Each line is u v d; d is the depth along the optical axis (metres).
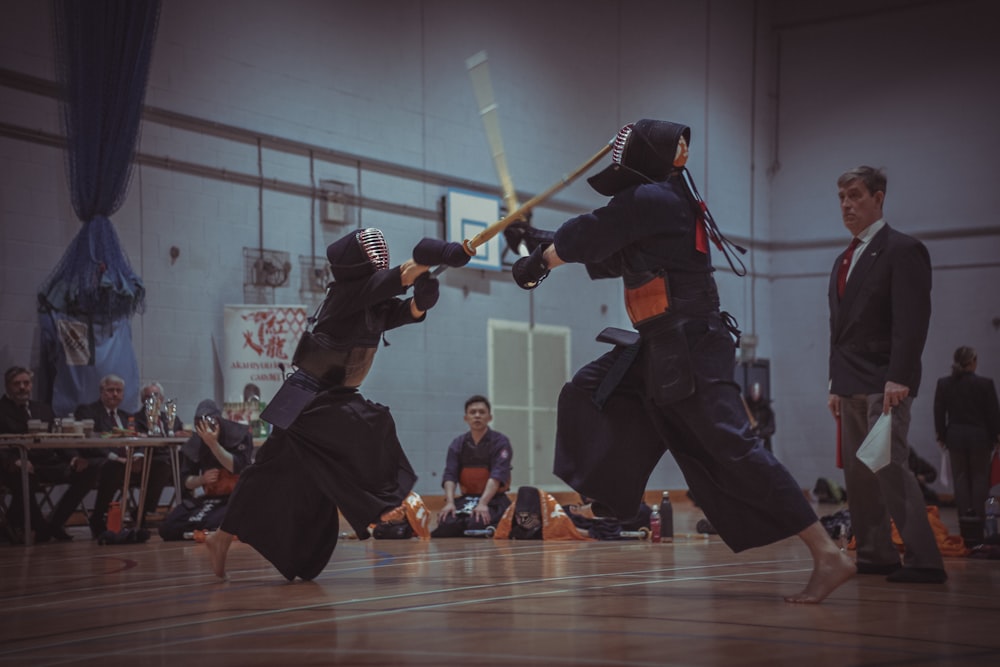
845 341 4.70
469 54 14.48
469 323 14.24
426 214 13.77
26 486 7.89
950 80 17.44
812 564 5.34
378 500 4.32
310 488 4.52
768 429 15.75
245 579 4.75
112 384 9.41
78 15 10.21
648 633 2.87
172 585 4.57
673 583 4.31
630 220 3.48
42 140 10.05
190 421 11.05
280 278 11.90
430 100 13.95
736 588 4.08
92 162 10.21
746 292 18.34
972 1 17.30
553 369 15.34
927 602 3.58
